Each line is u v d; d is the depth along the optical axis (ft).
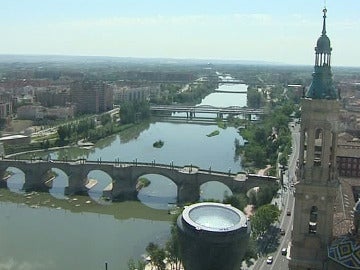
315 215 460.55
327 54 437.17
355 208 423.23
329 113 425.28
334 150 437.99
